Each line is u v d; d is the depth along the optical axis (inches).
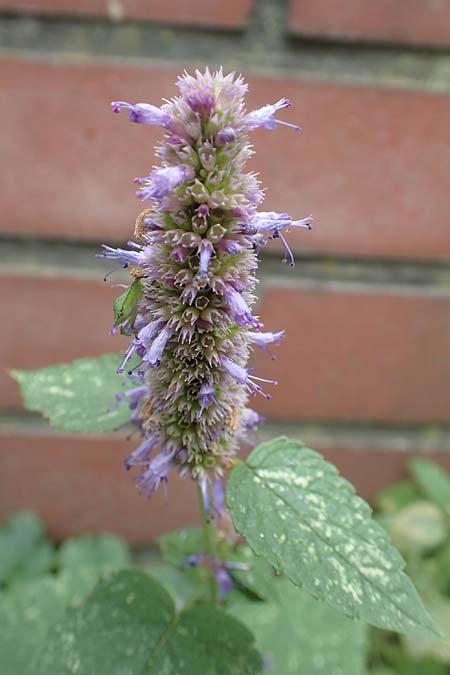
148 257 6.7
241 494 7.1
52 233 11.4
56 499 13.3
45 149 10.9
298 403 12.7
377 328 12.2
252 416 7.8
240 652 7.5
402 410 12.9
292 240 11.6
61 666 7.4
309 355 12.3
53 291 11.8
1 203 11.2
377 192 11.4
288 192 11.3
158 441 7.5
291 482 7.1
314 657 11.2
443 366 12.6
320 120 10.9
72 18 10.4
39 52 10.5
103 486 13.2
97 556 13.2
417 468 13.1
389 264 12.0
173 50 10.6
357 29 10.5
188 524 13.6
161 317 6.9
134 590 7.7
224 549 8.4
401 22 10.5
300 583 6.6
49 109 10.7
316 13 10.4
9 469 13.0
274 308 12.0
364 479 13.5
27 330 12.0
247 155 6.6
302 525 6.9
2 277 11.6
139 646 7.5
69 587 11.9
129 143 10.9
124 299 6.8
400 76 10.8
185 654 7.5
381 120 10.9
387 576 6.7
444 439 13.3
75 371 8.4
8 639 11.1
